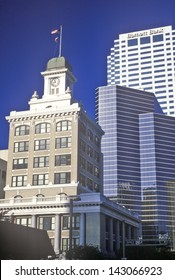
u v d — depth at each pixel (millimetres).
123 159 196500
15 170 96938
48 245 67000
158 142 197250
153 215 184250
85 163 98812
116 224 93500
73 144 93438
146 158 195500
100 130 113750
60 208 84500
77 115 95312
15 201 89062
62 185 91125
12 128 100438
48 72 105438
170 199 189125
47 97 102250
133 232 108062
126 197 189875
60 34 107500
